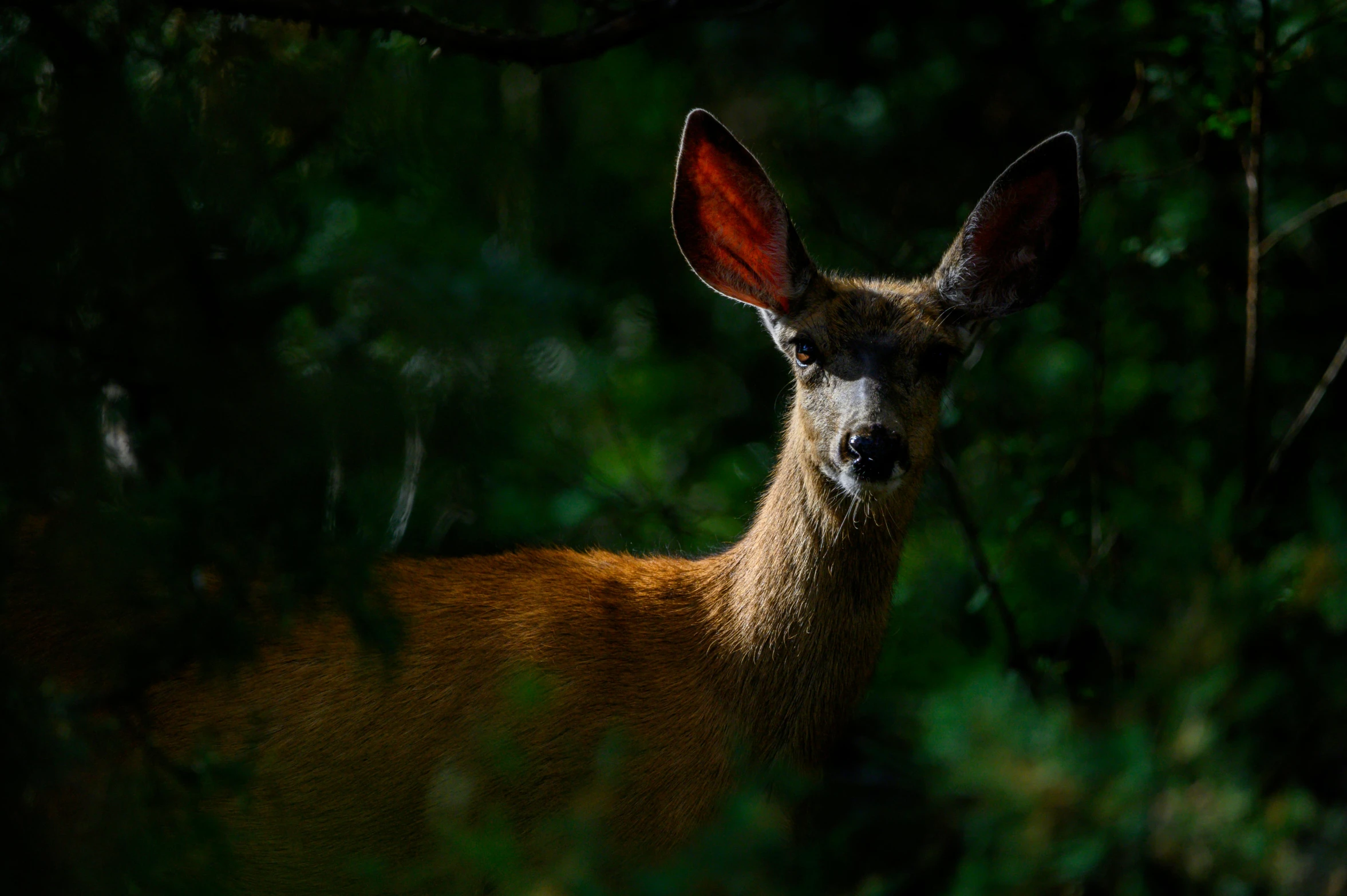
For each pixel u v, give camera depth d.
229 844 8.52
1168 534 10.82
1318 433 13.56
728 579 9.85
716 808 9.33
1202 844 8.73
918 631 12.65
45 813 7.34
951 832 10.28
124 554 7.39
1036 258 10.34
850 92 16.52
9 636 8.74
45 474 7.64
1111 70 13.88
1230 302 14.09
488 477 12.07
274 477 8.41
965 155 15.98
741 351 16.62
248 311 9.08
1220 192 14.24
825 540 9.52
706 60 17.45
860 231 15.32
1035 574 12.66
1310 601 9.58
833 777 11.34
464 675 9.33
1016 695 10.31
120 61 8.46
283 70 10.06
